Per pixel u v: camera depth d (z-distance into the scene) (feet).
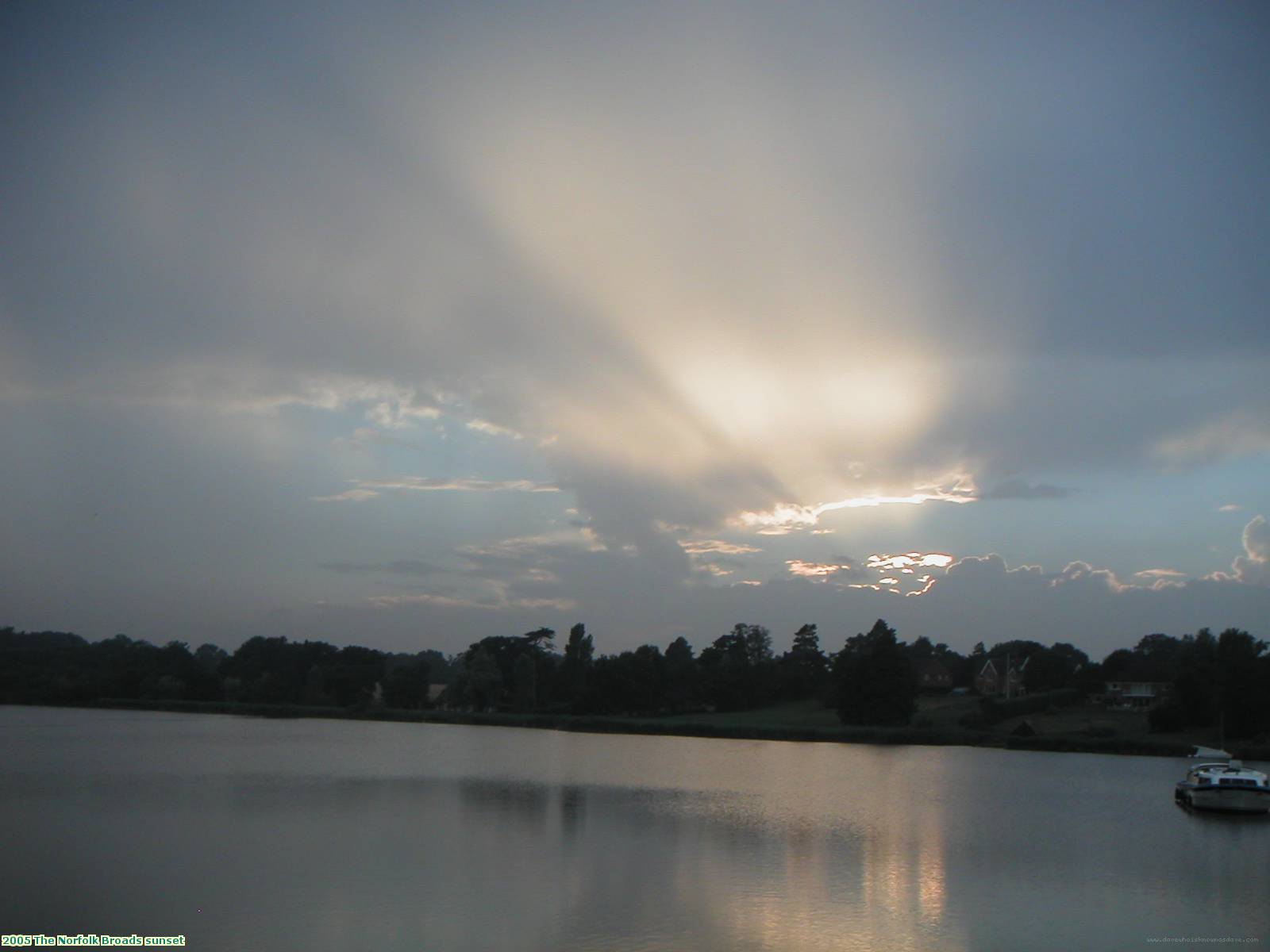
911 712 467.52
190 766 274.16
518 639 640.58
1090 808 221.66
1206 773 218.18
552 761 323.98
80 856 146.82
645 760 336.49
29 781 235.81
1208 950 110.93
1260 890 137.49
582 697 561.02
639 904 123.54
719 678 577.02
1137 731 417.90
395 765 294.05
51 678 613.52
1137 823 198.80
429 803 207.92
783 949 107.76
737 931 113.50
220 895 124.57
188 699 613.93
